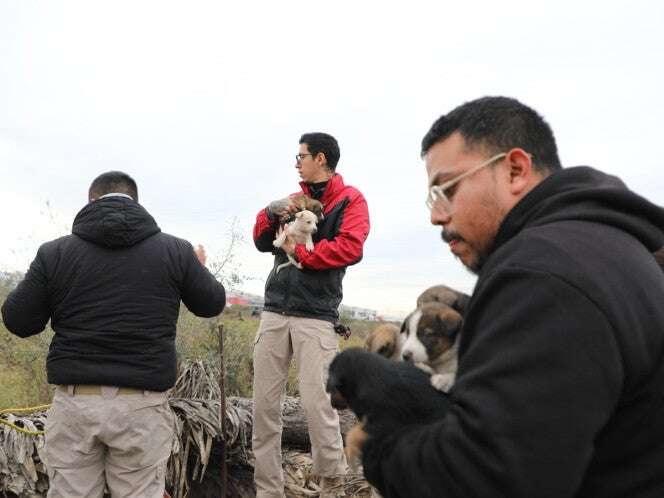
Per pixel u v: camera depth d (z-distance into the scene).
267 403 5.25
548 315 1.36
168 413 4.29
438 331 2.40
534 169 1.74
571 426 1.29
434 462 1.42
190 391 6.50
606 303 1.36
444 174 1.81
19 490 4.85
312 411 5.14
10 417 5.19
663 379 1.42
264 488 5.30
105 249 4.09
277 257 5.38
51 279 4.04
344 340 5.49
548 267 1.41
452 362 2.38
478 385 1.39
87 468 4.07
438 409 1.69
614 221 1.54
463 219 1.79
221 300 4.54
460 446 1.38
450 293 2.59
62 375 4.00
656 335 1.42
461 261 1.88
